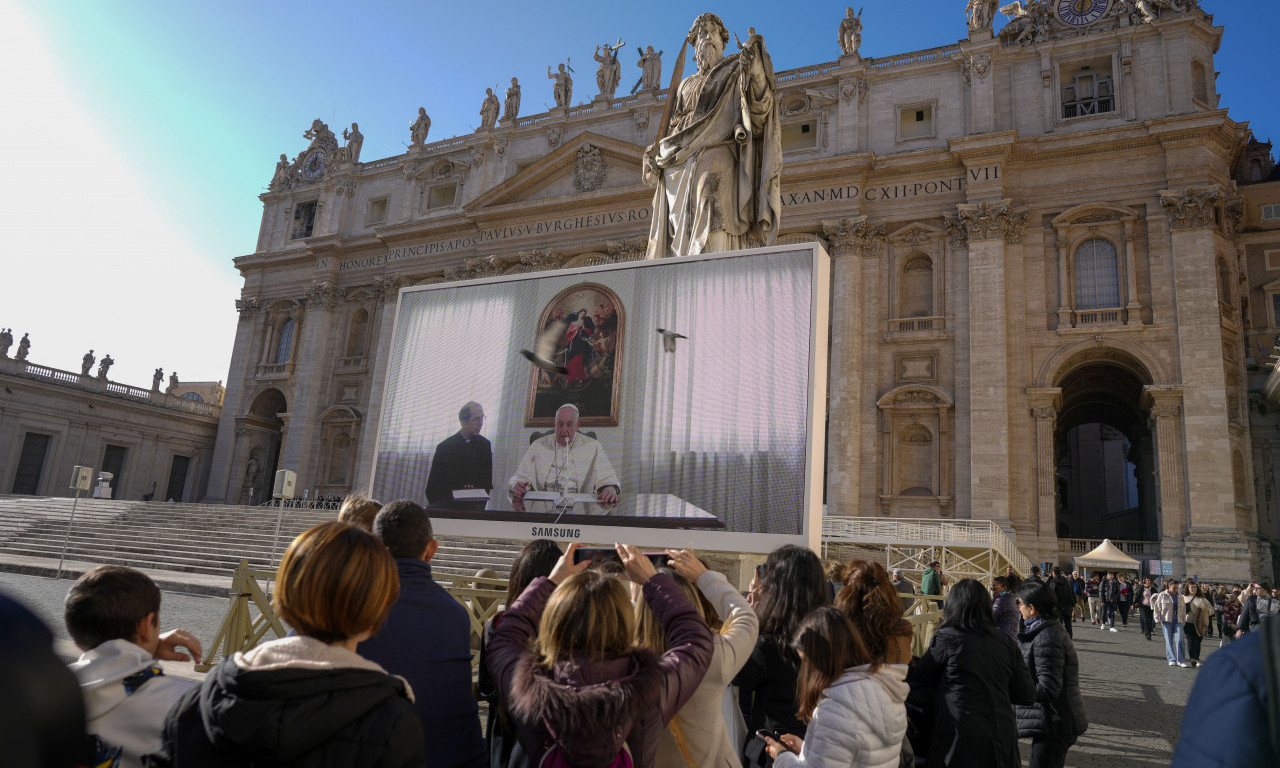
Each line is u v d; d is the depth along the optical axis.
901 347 37.00
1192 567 30.58
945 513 34.56
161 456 53.44
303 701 2.32
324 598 2.54
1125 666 17.17
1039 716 6.03
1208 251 33.19
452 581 9.70
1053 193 36.50
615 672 2.91
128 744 3.21
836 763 3.53
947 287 36.81
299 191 56.62
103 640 3.36
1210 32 35.88
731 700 4.62
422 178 52.06
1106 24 37.47
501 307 11.88
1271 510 36.53
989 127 37.28
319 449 49.62
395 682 2.57
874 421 36.66
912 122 39.69
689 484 10.12
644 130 45.19
